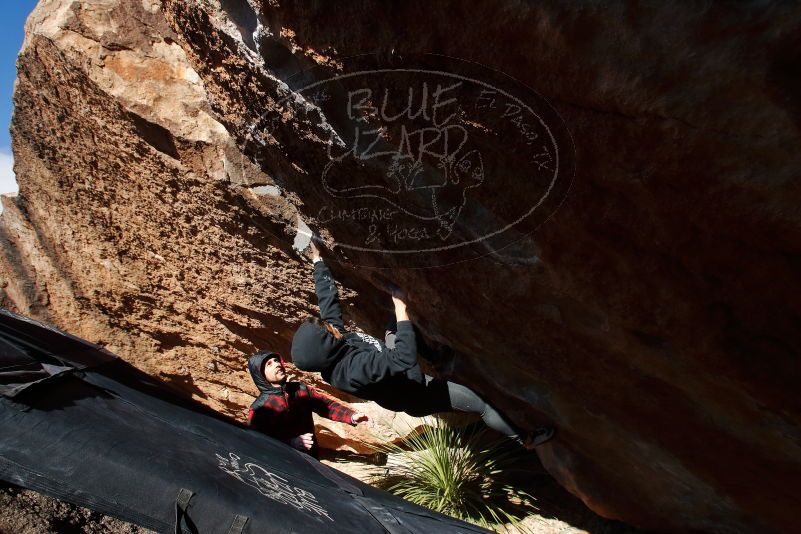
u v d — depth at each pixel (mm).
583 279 2123
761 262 1712
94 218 5281
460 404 3117
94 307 6090
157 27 3566
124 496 1607
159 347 6078
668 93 1378
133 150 4051
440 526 2564
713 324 1980
